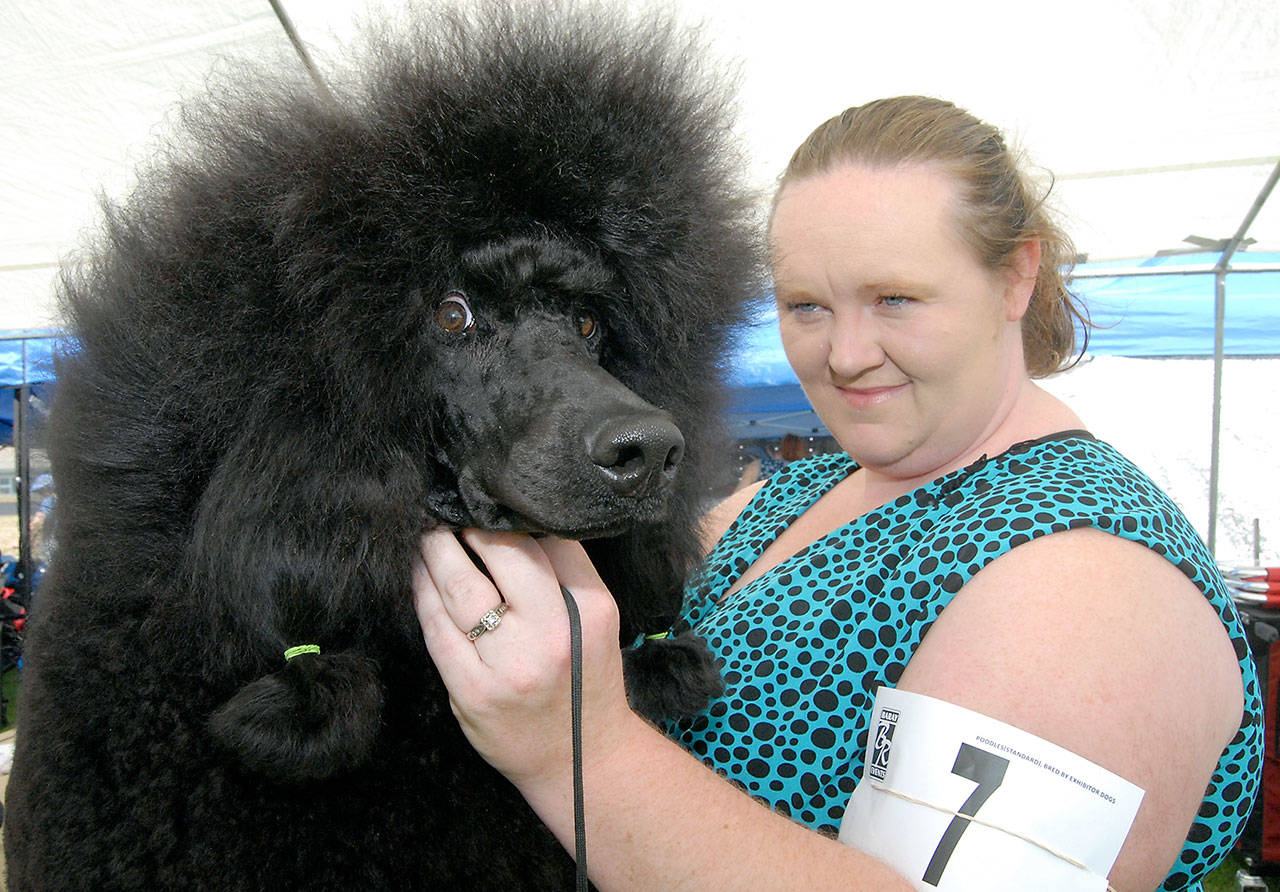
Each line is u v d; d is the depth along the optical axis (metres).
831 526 1.57
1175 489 7.57
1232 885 3.63
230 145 1.28
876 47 3.53
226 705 1.06
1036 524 1.10
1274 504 8.14
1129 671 0.95
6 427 8.31
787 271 1.39
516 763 1.04
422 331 1.27
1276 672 3.55
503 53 1.36
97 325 1.24
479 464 1.25
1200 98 3.73
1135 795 0.91
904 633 1.20
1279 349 5.97
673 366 1.49
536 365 1.26
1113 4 3.28
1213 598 1.07
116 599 1.17
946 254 1.26
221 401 1.16
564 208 1.32
